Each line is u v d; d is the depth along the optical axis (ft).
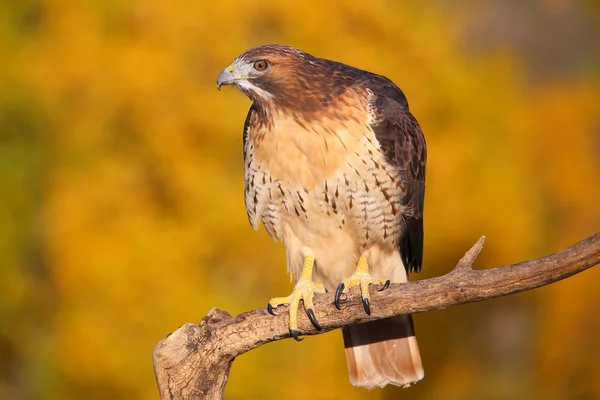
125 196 49.78
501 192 54.29
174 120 49.67
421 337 57.00
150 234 48.78
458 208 52.90
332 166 26.94
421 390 56.49
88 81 51.13
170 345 24.00
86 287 48.96
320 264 29.17
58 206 50.62
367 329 28.40
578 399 62.49
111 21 51.65
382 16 51.96
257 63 27.02
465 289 21.98
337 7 51.42
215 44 50.44
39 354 54.08
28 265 56.29
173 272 48.42
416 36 52.95
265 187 28.02
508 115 57.06
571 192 69.10
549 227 67.46
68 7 52.65
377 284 24.22
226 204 48.57
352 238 28.25
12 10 54.80
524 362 62.39
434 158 52.70
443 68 53.42
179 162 49.06
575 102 72.54
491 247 54.44
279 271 48.39
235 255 48.78
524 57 91.45
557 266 21.06
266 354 47.37
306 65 27.09
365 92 27.48
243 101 49.67
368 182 27.22
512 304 61.21
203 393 24.32
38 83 52.16
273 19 51.19
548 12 98.68
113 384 48.85
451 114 53.72
